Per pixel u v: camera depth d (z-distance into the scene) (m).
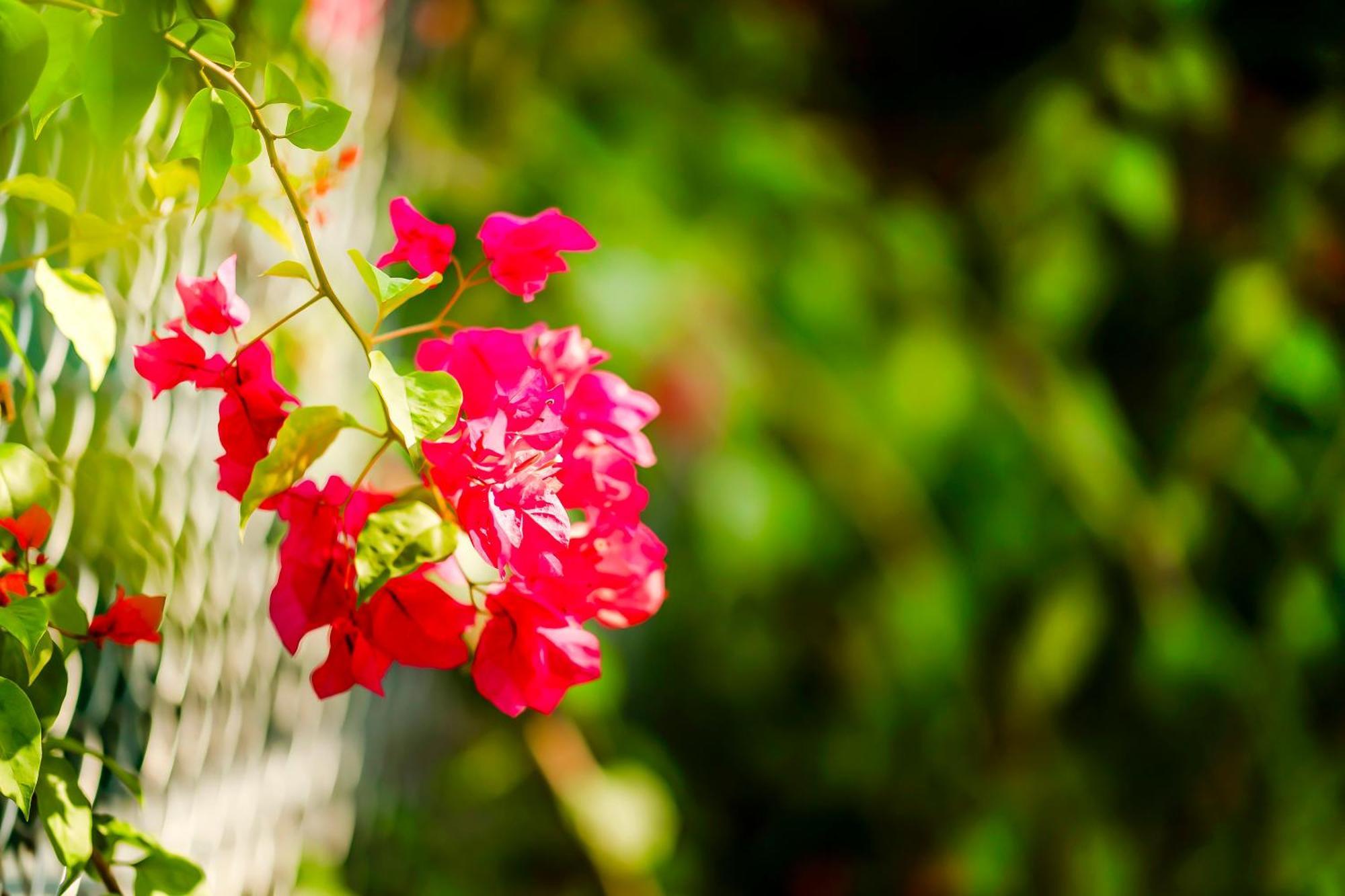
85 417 1.33
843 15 2.59
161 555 1.38
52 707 1.25
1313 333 2.31
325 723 1.64
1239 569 2.38
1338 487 2.31
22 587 1.23
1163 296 2.37
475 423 1.19
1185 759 2.32
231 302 1.23
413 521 1.21
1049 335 2.30
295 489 1.22
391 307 1.22
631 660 2.38
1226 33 2.37
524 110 2.01
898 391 2.21
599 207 2.01
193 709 1.42
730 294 2.08
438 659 1.22
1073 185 2.28
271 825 1.53
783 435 2.20
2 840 1.29
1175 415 2.37
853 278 2.21
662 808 1.97
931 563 2.24
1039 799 2.31
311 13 1.43
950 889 2.32
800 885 2.43
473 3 1.99
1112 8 2.30
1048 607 2.28
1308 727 2.37
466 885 2.00
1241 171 2.37
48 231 1.31
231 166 1.24
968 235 2.42
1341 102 2.34
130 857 1.36
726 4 2.38
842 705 2.41
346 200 1.54
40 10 1.23
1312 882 2.32
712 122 2.23
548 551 1.20
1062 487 2.27
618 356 1.98
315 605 1.21
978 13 2.54
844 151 2.52
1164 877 2.34
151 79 1.21
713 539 2.14
